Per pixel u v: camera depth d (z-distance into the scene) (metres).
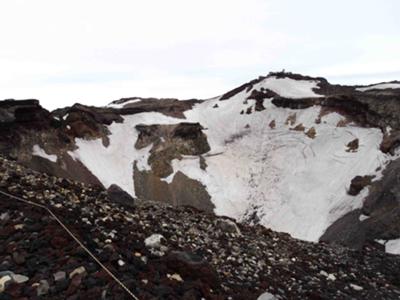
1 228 7.71
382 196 57.66
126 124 93.12
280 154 88.88
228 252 12.02
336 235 58.09
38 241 7.16
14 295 5.59
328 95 94.56
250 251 13.21
